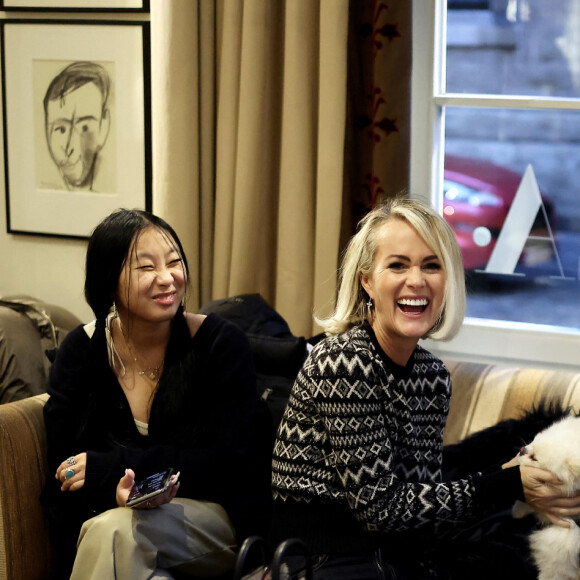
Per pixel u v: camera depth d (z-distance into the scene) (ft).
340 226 8.21
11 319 8.26
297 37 7.97
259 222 8.50
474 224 8.80
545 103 8.28
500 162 8.61
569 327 8.57
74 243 9.82
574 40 8.20
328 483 5.53
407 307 5.51
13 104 9.80
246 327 7.56
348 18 7.89
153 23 8.44
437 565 5.70
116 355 6.63
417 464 5.72
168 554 6.02
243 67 8.16
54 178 9.75
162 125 8.47
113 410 6.55
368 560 5.43
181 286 6.49
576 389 6.84
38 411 6.82
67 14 9.39
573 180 8.39
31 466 6.59
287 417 5.68
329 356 5.46
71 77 9.46
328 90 7.88
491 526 6.07
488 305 8.87
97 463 6.20
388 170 7.87
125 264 6.31
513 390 7.05
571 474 5.14
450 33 8.58
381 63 7.75
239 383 6.61
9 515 6.42
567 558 5.25
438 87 8.61
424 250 5.50
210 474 6.41
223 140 8.46
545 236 8.57
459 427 7.09
